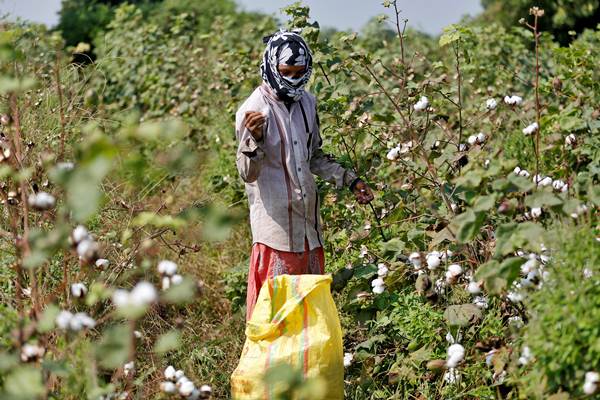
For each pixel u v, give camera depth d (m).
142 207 13.05
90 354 8.83
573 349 8.95
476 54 25.83
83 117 14.71
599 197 10.42
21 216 11.49
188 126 22.45
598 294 9.18
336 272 13.62
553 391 9.44
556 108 15.41
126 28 34.19
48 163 10.73
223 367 13.40
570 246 9.52
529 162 15.84
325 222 15.30
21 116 13.02
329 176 13.39
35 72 16.16
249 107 12.66
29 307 10.04
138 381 10.26
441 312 12.18
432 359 11.70
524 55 27.53
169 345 9.19
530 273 10.23
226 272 16.45
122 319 11.92
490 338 10.55
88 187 7.55
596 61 20.23
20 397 7.51
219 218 8.83
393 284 12.59
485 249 11.90
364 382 12.22
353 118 15.02
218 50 29.38
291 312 11.27
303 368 10.97
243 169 12.20
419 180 13.59
